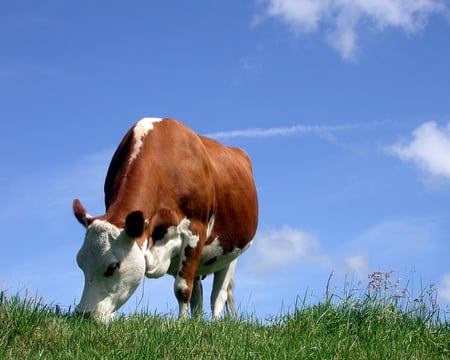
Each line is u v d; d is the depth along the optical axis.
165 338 5.64
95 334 5.67
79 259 6.57
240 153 8.66
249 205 8.14
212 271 8.01
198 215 7.36
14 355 5.25
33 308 5.83
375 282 6.62
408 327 6.36
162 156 7.21
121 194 6.88
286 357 5.50
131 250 6.62
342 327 6.26
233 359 5.43
